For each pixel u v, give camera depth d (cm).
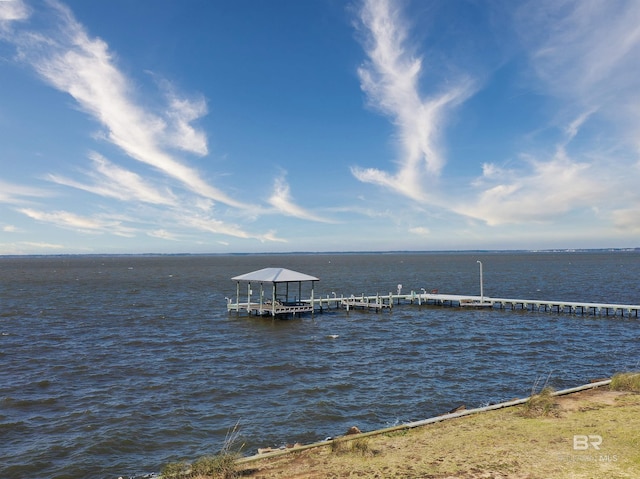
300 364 2788
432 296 5791
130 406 2050
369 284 9100
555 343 3347
